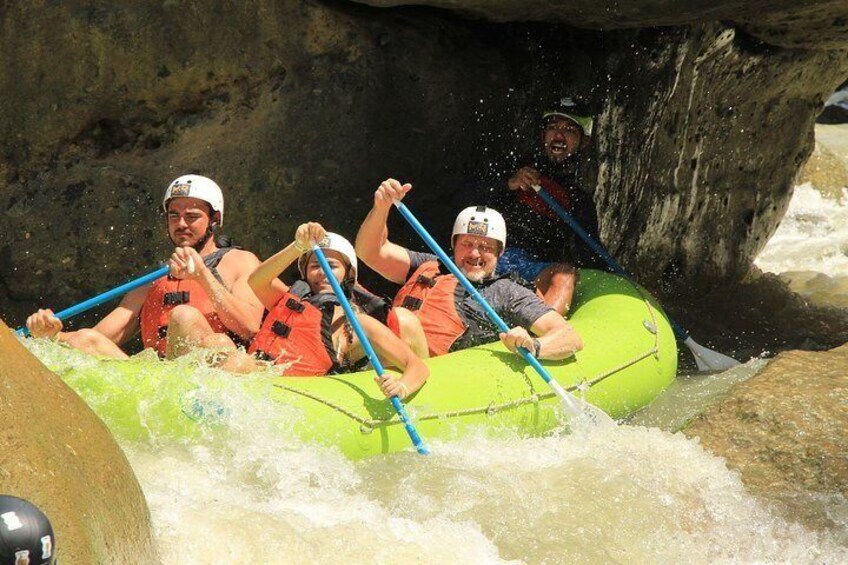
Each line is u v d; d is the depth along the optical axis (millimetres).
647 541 13047
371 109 20438
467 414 15195
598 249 21297
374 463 14039
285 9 19172
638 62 21766
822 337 23016
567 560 12305
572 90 21969
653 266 24469
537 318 17141
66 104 18531
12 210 18828
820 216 31750
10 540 6422
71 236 19141
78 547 8578
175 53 18656
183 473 12867
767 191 26266
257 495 12867
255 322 16453
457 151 21547
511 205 21391
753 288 26141
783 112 25219
